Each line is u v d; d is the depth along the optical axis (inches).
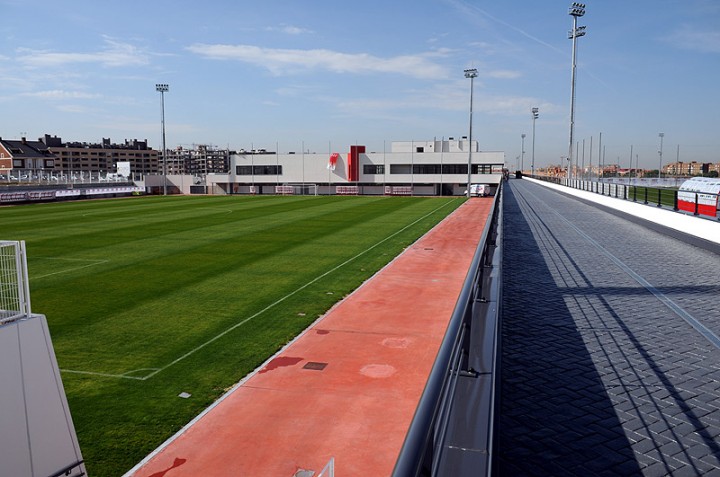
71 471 201.0
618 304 320.5
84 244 781.3
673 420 169.6
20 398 185.8
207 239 830.5
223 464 198.8
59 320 392.5
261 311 411.8
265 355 315.3
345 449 207.0
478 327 144.9
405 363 297.4
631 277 400.8
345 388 264.1
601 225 783.1
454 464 74.3
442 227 1004.6
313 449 207.6
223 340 343.6
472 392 100.6
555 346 245.0
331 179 3068.4
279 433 220.4
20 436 185.6
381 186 3070.9
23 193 1800.0
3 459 180.9
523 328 274.1
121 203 1749.5
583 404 182.4
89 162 7170.3
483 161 2915.8
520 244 585.6
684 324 277.3
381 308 415.8
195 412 243.1
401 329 360.8
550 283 383.6
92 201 1889.8
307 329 362.6
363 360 302.4
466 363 117.3
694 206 622.2
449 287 489.1
